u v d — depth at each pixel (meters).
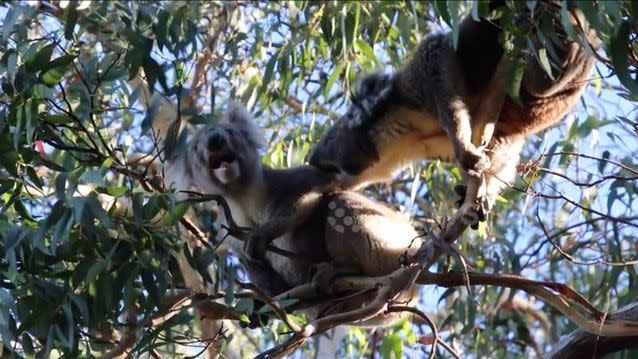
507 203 10.35
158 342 8.12
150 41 7.64
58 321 7.30
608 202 9.33
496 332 12.20
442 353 11.39
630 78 6.58
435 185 11.57
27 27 7.59
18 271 7.34
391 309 7.78
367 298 8.94
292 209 9.13
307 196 9.25
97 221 7.45
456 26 6.64
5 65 7.29
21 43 7.40
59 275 7.41
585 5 6.34
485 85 8.53
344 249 9.11
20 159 7.33
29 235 7.14
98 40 9.36
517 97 7.63
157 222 7.86
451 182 11.55
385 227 9.18
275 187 9.39
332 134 9.77
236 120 9.75
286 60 10.63
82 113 7.39
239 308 7.34
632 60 7.25
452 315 10.96
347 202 9.29
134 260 7.28
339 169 9.50
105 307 7.29
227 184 9.30
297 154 11.34
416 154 9.48
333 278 8.79
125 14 8.48
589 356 8.64
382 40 11.24
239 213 9.52
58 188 6.96
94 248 7.24
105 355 7.53
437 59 8.70
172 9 10.67
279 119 11.52
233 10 11.37
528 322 12.66
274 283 9.42
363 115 9.40
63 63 7.33
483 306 11.56
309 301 8.88
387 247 9.11
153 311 7.66
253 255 8.78
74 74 8.59
